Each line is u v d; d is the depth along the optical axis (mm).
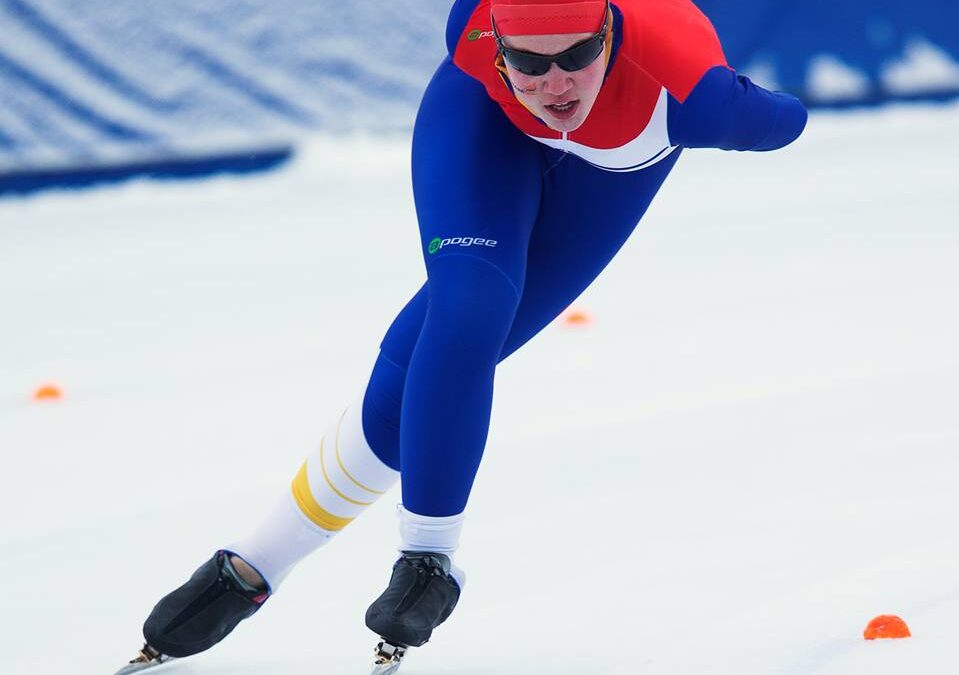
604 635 6621
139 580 8164
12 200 26172
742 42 33594
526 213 6176
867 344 14016
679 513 8789
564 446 10773
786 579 7207
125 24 27406
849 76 35000
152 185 27484
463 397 5617
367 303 17797
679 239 21688
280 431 11852
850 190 25906
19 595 7945
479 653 6543
